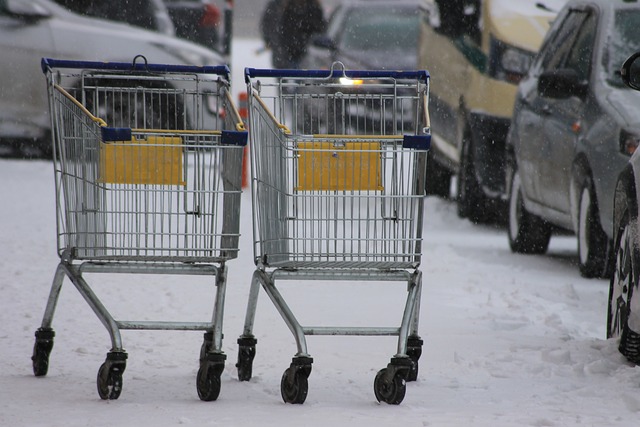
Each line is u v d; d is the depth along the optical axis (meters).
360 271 11.96
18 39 36.38
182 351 13.80
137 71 12.68
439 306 17.69
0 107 36.53
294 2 52.31
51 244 22.91
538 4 30.22
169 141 12.11
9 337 14.47
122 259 11.80
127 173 11.90
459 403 11.33
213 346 11.38
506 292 19.28
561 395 11.70
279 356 13.66
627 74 14.00
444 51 32.22
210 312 16.69
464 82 30.33
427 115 12.38
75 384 11.93
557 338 15.11
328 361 13.45
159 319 16.03
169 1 37.91
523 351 13.98
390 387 11.22
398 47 45.25
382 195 12.02
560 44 24.28
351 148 12.34
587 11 23.55
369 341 14.73
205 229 11.99
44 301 17.03
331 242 16.89
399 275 11.95
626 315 13.42
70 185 12.01
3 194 30.73
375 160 12.09
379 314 16.77
